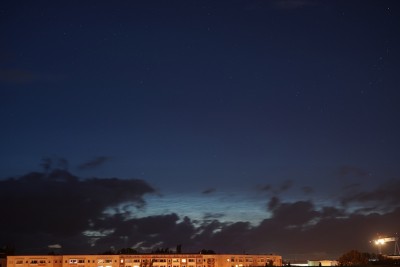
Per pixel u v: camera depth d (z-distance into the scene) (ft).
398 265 556.10
